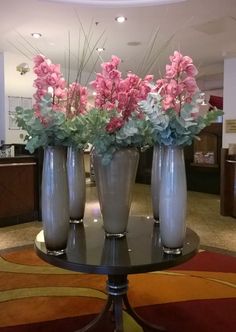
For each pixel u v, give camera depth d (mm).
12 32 4734
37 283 2650
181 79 1478
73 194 2031
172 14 4047
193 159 7477
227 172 4953
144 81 1654
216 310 2223
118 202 1726
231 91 6340
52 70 1603
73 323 2086
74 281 2688
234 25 4457
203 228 4320
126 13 4016
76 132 1565
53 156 1568
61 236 1570
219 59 6410
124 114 1625
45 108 1475
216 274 2812
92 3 3785
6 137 6141
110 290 1854
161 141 1526
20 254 3338
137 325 2047
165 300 2361
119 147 1649
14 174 4594
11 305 2305
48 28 4555
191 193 7234
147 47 5035
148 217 2219
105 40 4980
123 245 1675
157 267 1456
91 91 1748
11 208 4586
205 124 1498
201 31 4684
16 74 6203
